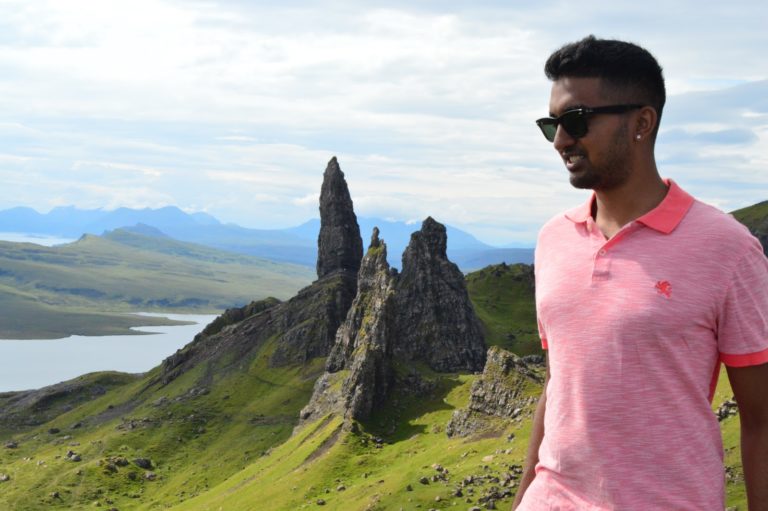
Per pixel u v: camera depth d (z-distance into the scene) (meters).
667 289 1.49
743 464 1.52
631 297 1.50
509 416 29.16
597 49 1.57
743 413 1.53
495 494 19.81
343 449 34.00
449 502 20.08
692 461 1.48
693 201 1.57
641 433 1.49
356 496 24.91
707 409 1.50
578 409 1.54
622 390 1.49
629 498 1.48
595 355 1.52
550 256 1.67
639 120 1.58
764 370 1.48
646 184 1.59
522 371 30.83
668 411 1.48
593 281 1.56
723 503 1.50
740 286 1.48
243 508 30.66
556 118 1.60
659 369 1.49
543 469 1.62
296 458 35.28
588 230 1.63
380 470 30.81
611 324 1.51
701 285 1.48
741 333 1.48
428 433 34.44
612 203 1.61
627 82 1.56
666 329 1.47
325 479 31.09
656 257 1.52
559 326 1.58
